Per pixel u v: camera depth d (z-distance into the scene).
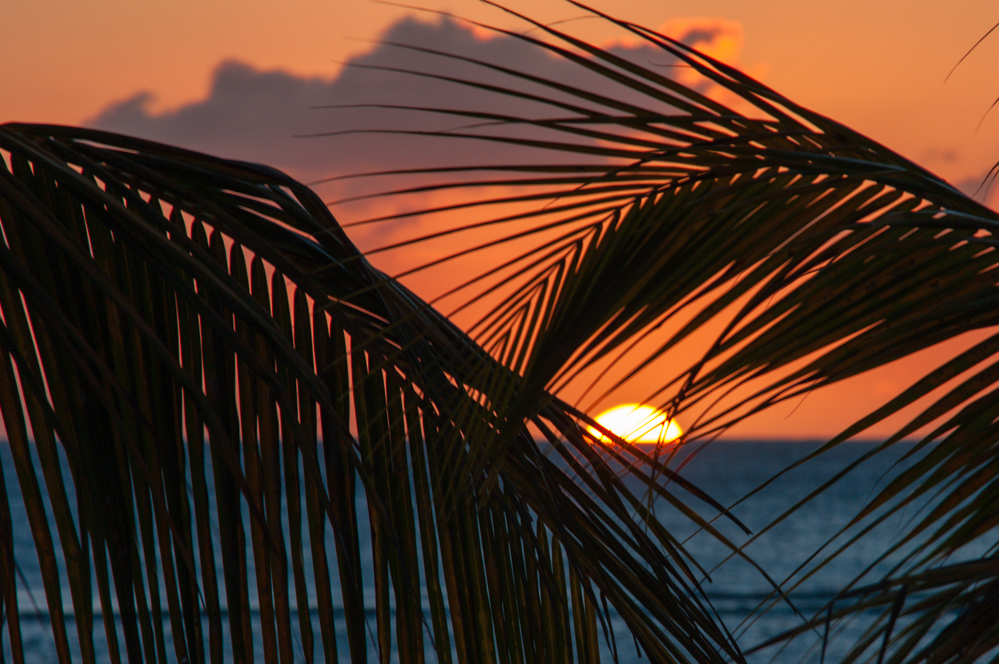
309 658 1.13
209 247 1.20
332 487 1.19
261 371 1.04
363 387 1.22
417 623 1.21
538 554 1.26
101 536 1.07
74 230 1.13
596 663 1.35
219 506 1.14
